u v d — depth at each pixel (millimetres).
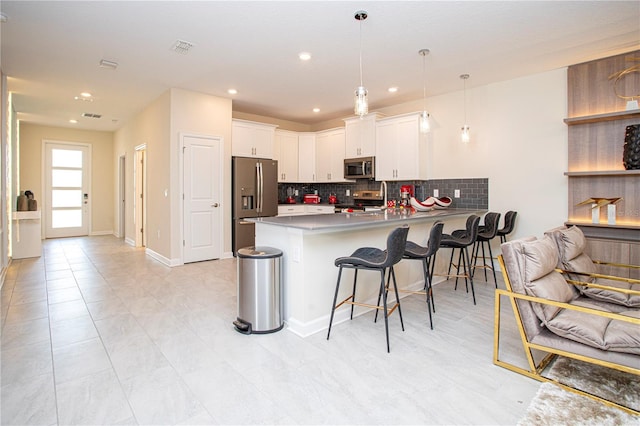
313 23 3002
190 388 1886
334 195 6980
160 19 2922
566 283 2330
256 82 4602
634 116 3566
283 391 1858
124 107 5879
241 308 2668
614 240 3594
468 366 2123
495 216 3842
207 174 5223
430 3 2691
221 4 2689
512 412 1682
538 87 4277
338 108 6078
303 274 2592
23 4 2674
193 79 4492
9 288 3805
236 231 5500
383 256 2621
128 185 7098
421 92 5062
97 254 5797
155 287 3844
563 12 2848
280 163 6578
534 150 4332
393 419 1634
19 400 1767
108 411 1687
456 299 3451
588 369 2072
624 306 2262
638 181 3617
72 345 2404
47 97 5258
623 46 3525
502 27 3096
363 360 2197
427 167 5344
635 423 1590
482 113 4758
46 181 7688
